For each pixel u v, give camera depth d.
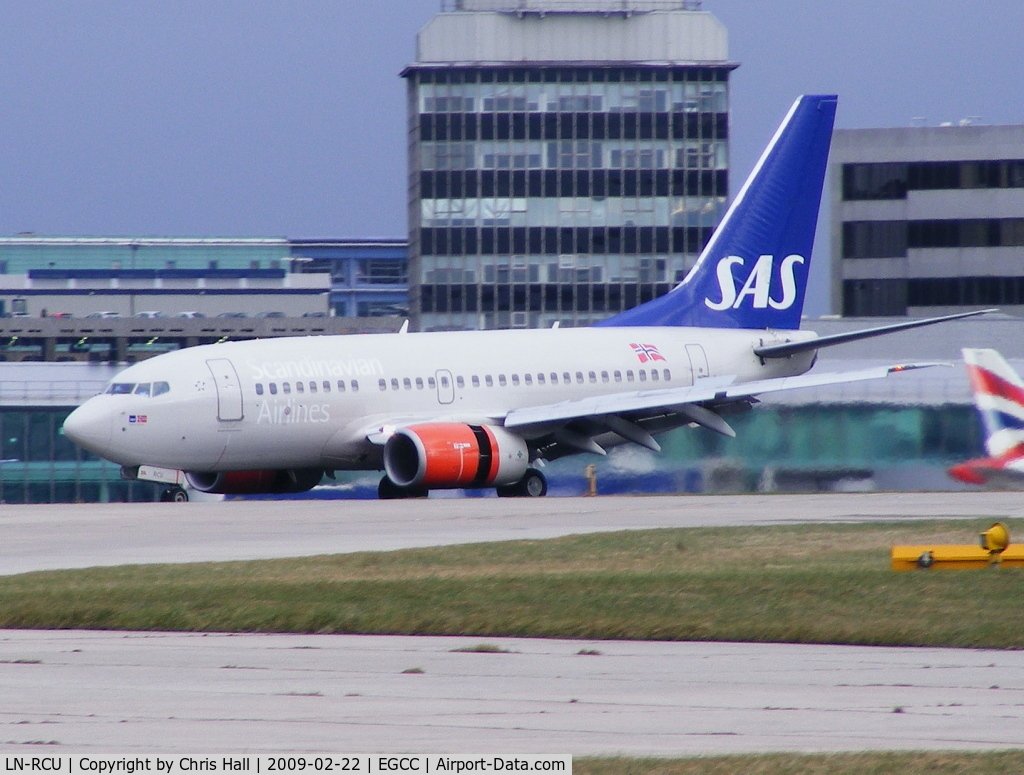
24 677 60.19
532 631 71.44
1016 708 53.78
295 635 71.38
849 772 44.62
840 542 105.56
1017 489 195.38
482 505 151.12
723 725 51.22
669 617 73.50
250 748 47.94
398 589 82.44
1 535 118.81
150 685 58.41
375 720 51.94
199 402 158.75
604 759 46.34
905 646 67.50
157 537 116.06
